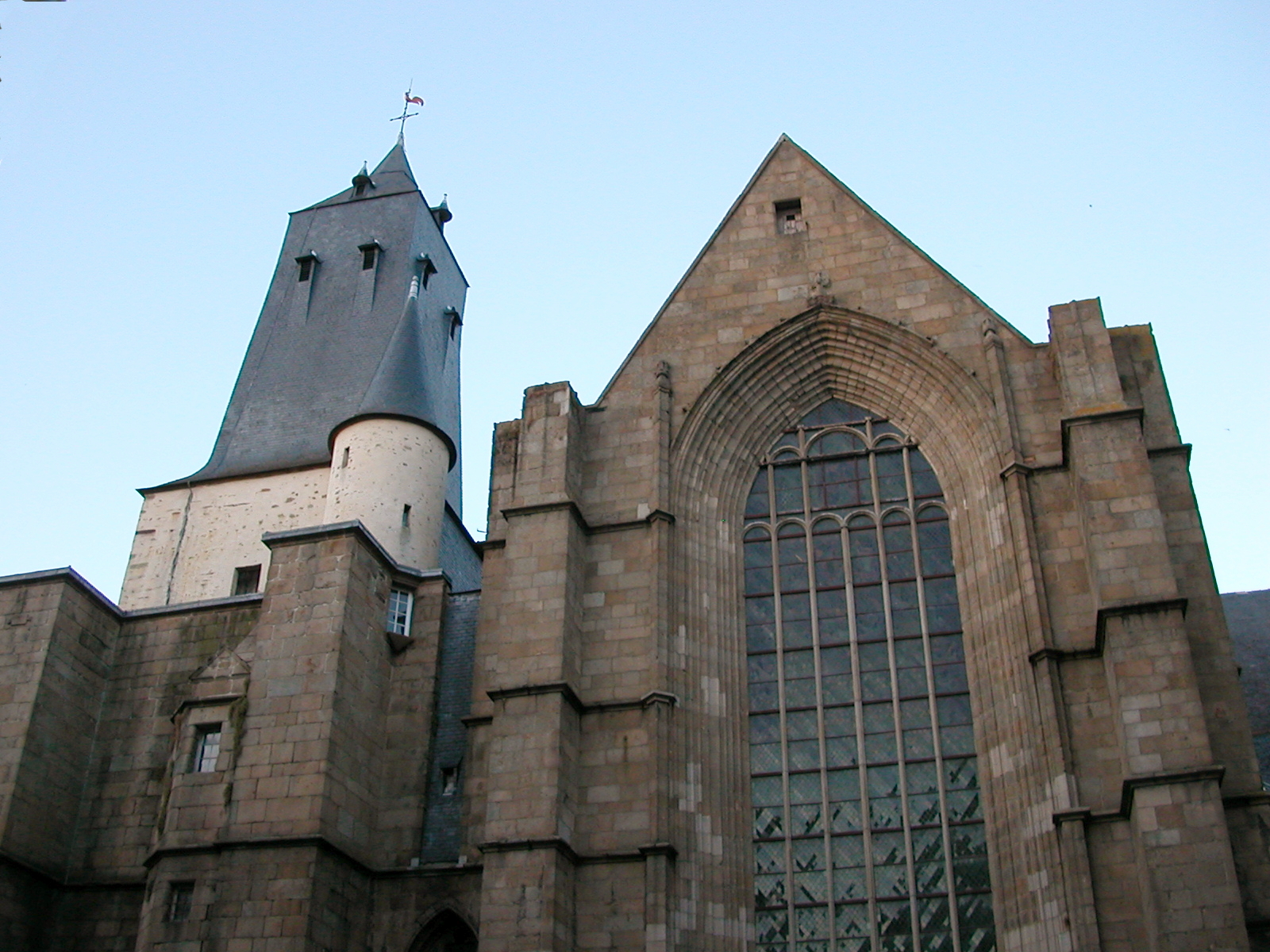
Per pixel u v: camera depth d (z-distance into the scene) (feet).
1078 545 119.03
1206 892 95.71
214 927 110.11
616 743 118.01
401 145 266.57
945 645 123.13
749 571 131.44
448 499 226.58
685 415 136.36
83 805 129.90
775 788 119.75
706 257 146.41
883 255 142.31
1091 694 111.34
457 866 117.60
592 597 126.93
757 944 112.98
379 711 128.36
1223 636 111.96
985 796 113.91
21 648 130.00
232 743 120.98
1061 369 123.95
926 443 133.59
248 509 199.11
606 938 108.78
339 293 231.09
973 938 109.70
